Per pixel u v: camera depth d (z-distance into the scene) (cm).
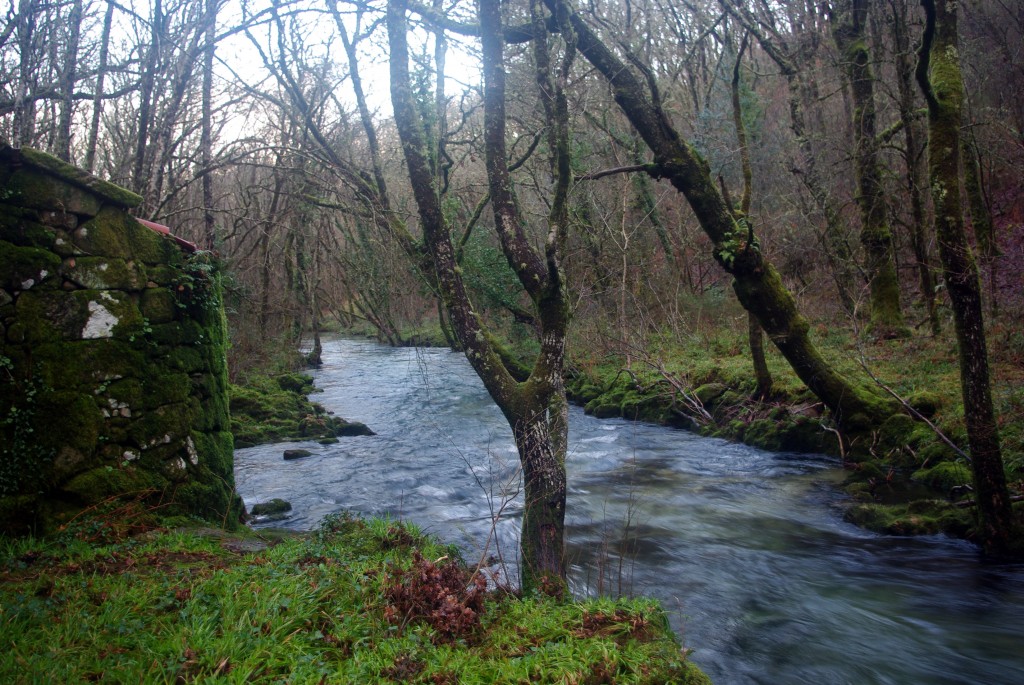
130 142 1638
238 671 384
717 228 1176
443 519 957
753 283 1202
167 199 1455
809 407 1335
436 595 503
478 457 1336
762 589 722
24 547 584
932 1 698
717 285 2380
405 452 1405
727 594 709
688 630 626
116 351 692
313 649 429
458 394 2133
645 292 2094
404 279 1667
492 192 686
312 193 1772
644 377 1789
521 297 1811
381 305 2277
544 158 1348
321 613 473
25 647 394
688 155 1143
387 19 715
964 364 760
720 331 2070
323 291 3155
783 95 2322
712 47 2152
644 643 455
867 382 1321
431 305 2366
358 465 1295
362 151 1962
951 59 768
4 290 633
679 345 1978
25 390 635
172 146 1481
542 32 708
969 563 774
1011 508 782
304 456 1370
